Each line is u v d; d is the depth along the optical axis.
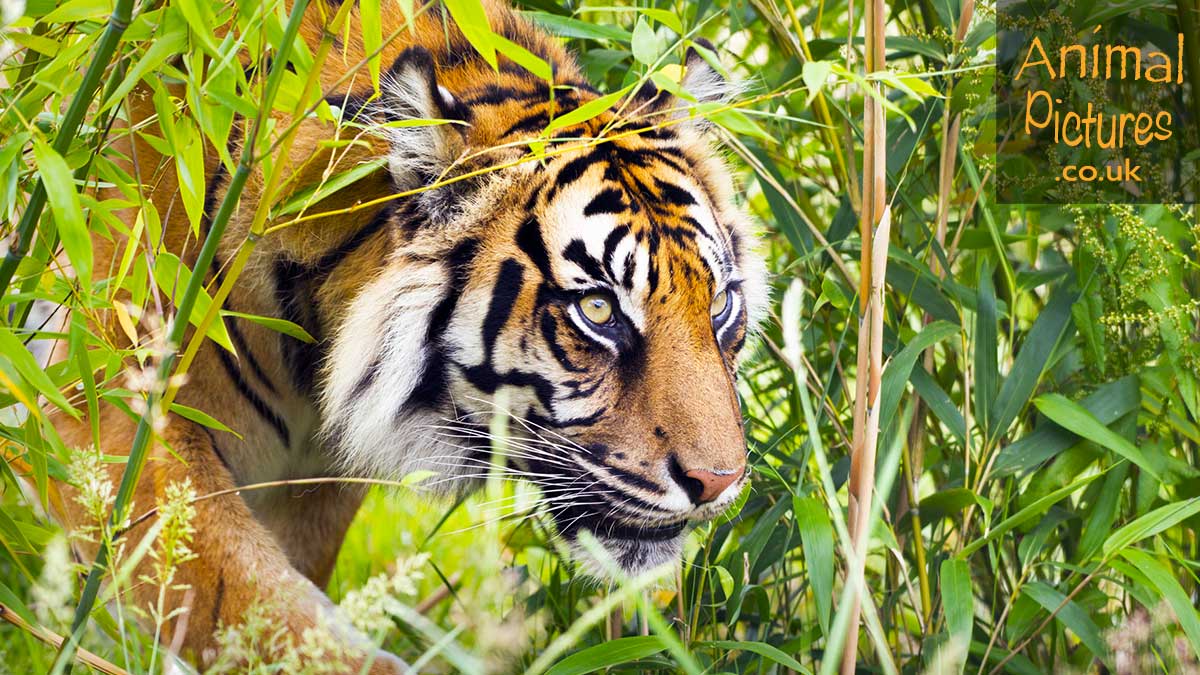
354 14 4.46
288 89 3.08
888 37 5.10
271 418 4.62
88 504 2.80
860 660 4.78
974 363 4.78
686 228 4.23
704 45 4.64
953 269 5.68
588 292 4.08
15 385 2.89
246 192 4.19
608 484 4.11
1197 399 4.69
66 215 2.77
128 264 3.11
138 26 3.00
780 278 5.52
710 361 4.12
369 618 2.50
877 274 3.59
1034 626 4.51
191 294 2.87
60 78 3.24
